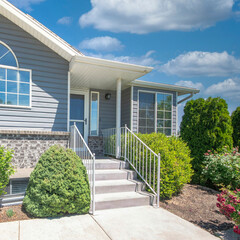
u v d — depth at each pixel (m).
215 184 6.07
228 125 6.51
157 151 5.06
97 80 7.29
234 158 5.68
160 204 4.66
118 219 3.76
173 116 9.60
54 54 6.28
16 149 5.46
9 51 5.79
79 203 3.87
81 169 4.17
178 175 5.04
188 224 3.72
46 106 6.14
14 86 5.81
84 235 3.16
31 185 3.87
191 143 6.80
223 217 4.19
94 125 8.68
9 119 5.72
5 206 3.99
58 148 4.30
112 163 5.69
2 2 5.32
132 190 4.88
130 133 6.38
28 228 3.29
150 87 9.03
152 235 3.24
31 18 5.93
